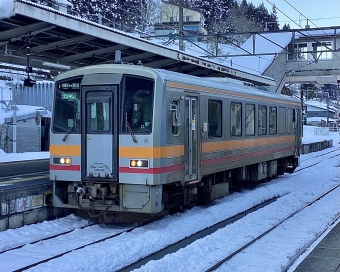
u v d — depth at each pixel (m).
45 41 13.05
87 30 11.39
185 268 7.23
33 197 9.65
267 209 12.06
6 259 7.37
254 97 14.77
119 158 9.23
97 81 9.40
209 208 11.81
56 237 8.80
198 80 11.24
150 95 9.20
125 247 7.75
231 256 7.87
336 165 25.55
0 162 18.41
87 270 6.64
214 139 11.88
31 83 12.65
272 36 34.34
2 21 10.65
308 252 7.84
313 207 12.53
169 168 9.55
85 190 9.53
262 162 16.09
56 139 9.80
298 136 20.36
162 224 9.99
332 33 33.09
